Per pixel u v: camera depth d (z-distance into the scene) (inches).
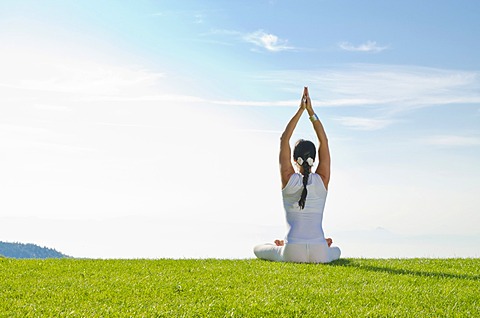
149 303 257.6
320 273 335.3
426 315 245.1
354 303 261.7
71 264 376.8
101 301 263.1
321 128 384.2
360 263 394.6
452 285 310.3
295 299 267.1
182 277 322.0
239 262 391.5
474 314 250.8
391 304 263.4
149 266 369.4
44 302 259.8
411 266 385.7
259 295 272.7
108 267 362.6
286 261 386.3
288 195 379.6
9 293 275.1
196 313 239.1
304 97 378.9
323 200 384.5
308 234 378.9
